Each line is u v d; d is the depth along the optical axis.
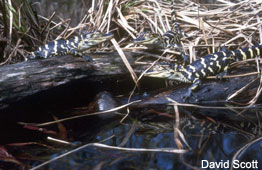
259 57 0.67
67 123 0.60
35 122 0.60
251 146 0.55
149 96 0.64
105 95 0.63
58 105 0.62
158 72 0.64
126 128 0.58
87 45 0.65
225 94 0.64
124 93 0.65
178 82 0.67
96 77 0.62
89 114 0.61
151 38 0.67
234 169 0.52
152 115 0.61
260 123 0.59
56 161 0.52
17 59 0.68
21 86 0.58
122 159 0.53
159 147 0.54
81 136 0.57
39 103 0.61
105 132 0.58
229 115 0.61
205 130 0.58
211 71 0.65
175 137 0.56
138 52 0.66
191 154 0.54
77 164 0.52
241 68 0.65
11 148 0.55
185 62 0.67
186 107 0.63
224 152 0.54
